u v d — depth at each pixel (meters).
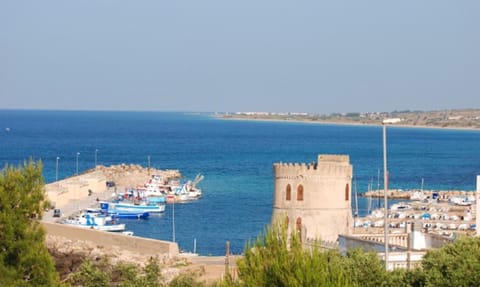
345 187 115.69
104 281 79.56
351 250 76.94
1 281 59.91
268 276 52.66
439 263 68.94
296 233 56.47
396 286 69.19
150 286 79.94
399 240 94.19
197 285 82.12
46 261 62.66
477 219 96.62
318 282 51.22
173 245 115.69
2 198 62.25
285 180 115.06
